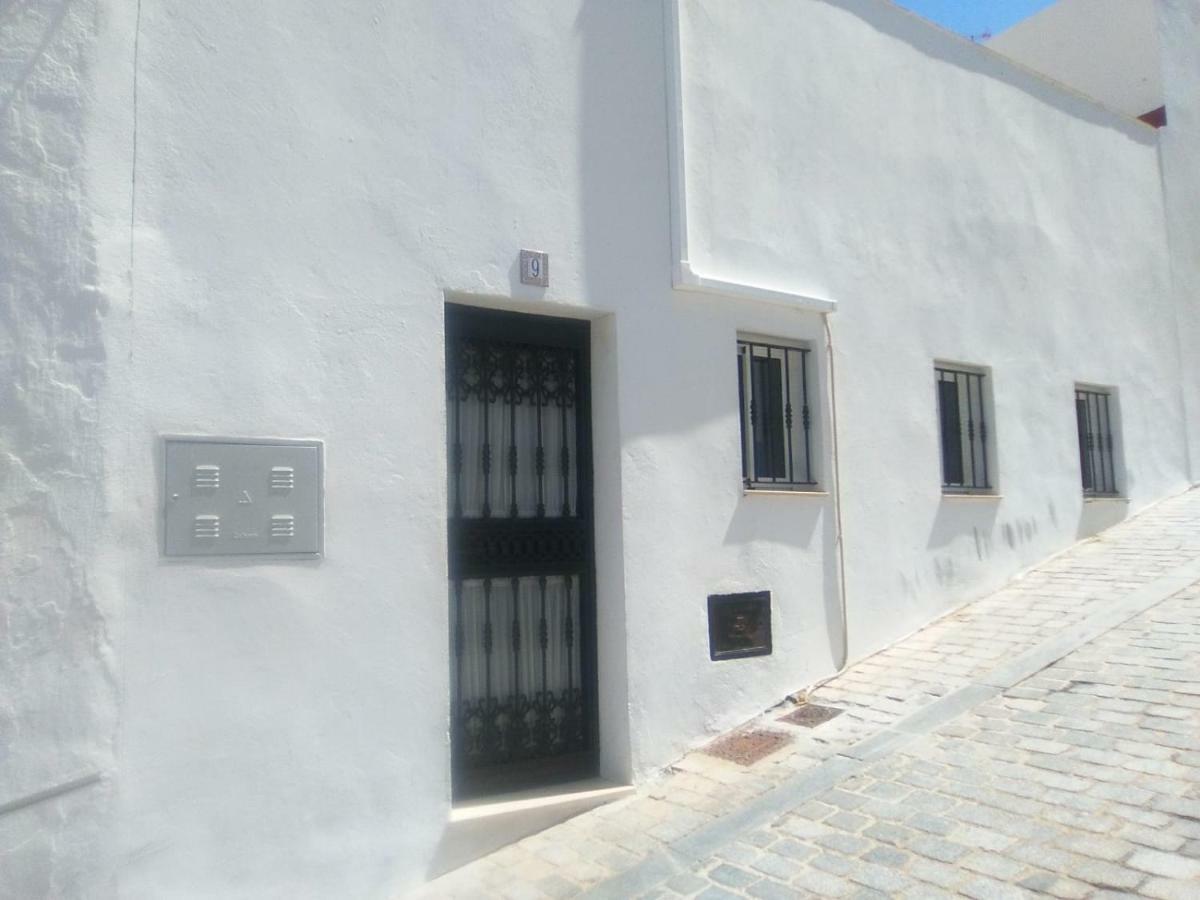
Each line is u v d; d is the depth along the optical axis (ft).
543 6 18.45
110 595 12.94
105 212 13.34
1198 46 37.35
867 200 24.12
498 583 18.22
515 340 18.62
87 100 13.26
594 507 19.08
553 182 18.20
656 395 19.26
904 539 23.71
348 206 15.81
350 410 15.49
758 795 16.51
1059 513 28.40
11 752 11.78
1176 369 33.99
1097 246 31.40
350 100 16.01
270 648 14.42
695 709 19.07
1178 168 35.40
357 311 15.72
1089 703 17.75
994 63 28.53
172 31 14.46
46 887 12.03
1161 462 32.78
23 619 12.01
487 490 18.08
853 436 22.93
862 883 13.10
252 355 14.71
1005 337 27.55
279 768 14.33
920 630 23.70
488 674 17.90
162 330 14.01
